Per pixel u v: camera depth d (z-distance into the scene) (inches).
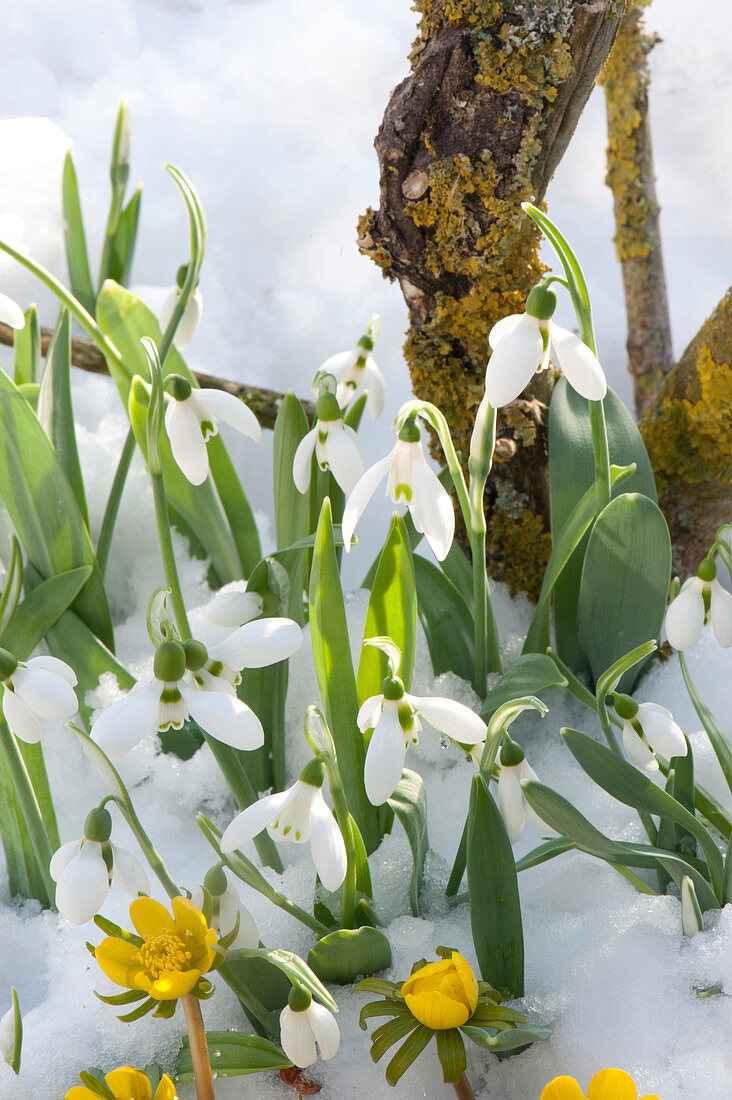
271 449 60.7
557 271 71.9
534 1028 41.3
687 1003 42.1
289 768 46.3
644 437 48.6
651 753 41.9
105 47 74.5
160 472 41.4
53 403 46.7
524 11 45.4
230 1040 41.6
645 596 45.2
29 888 44.5
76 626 46.2
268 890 41.8
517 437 47.6
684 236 76.8
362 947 42.1
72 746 46.1
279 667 44.8
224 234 67.9
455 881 43.7
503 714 41.3
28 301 60.9
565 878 44.0
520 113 45.8
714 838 44.1
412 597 43.3
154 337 46.7
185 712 40.4
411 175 46.5
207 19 76.8
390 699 41.1
